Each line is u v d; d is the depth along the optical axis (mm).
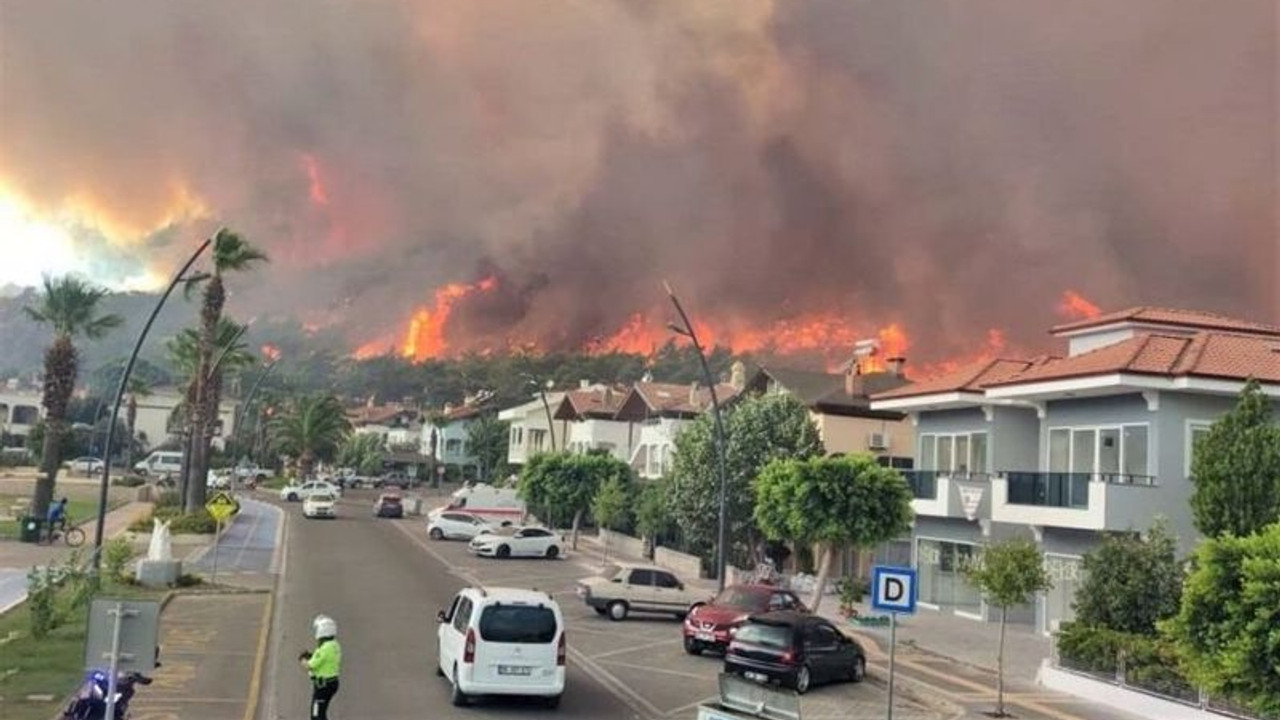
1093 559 26297
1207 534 25453
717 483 48750
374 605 32188
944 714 21625
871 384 58500
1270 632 14297
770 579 43625
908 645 30859
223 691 19375
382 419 162500
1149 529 27078
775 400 50125
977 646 31031
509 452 110375
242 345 70312
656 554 55938
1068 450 34031
